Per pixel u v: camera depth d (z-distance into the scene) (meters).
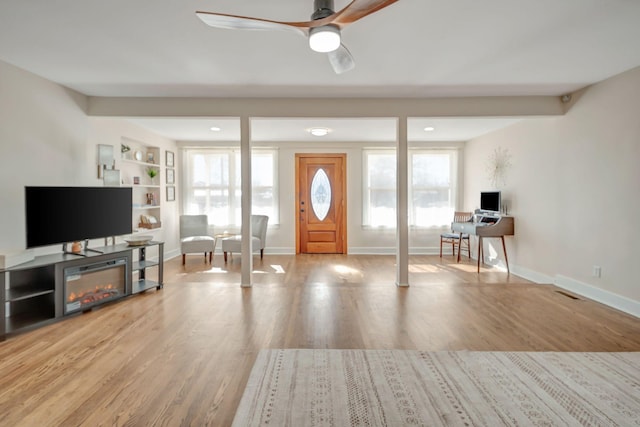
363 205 6.68
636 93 3.06
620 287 3.24
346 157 6.64
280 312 3.14
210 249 5.84
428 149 6.63
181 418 1.63
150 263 3.92
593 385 1.91
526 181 4.72
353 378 1.99
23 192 3.05
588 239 3.62
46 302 2.91
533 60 2.88
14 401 1.76
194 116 3.90
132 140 5.04
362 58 2.83
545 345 2.43
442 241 6.45
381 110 3.92
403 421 1.61
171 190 6.18
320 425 1.59
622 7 2.07
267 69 3.05
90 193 3.33
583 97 3.64
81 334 2.63
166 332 2.68
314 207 6.73
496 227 4.98
